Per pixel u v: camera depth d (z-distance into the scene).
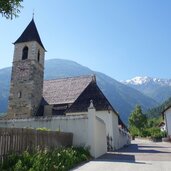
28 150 11.90
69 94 40.69
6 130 10.30
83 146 18.19
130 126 99.94
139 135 91.00
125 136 46.59
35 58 38.56
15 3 9.95
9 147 10.43
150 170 12.23
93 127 18.39
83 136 18.48
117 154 21.83
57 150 14.08
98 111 31.03
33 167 9.94
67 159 13.03
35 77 38.09
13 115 36.44
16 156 10.38
